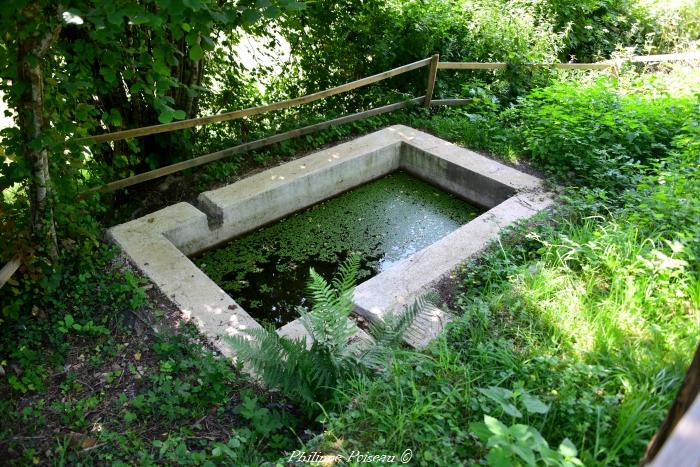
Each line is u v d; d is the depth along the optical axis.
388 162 6.71
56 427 3.27
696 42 10.15
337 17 6.93
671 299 3.84
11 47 3.48
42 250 4.03
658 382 3.14
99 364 3.73
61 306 4.04
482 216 5.29
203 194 5.49
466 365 3.44
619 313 3.75
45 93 3.93
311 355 3.41
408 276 4.55
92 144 4.74
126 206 5.54
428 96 7.40
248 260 5.35
